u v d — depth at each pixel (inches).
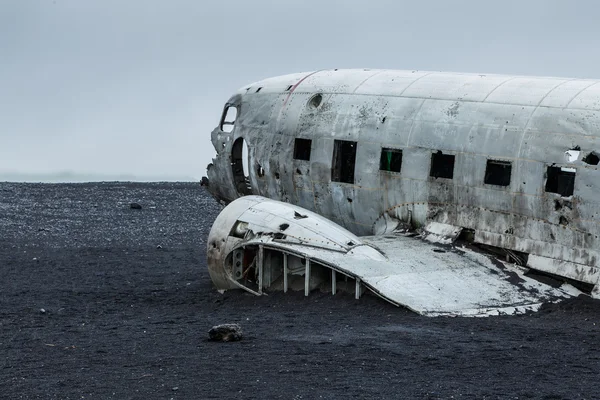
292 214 2315.5
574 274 2175.2
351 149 2684.5
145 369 1610.5
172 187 5438.0
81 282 2657.5
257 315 2090.3
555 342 1804.9
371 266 2162.9
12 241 3496.6
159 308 2255.2
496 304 2079.2
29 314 2159.2
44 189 5236.2
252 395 1450.5
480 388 1493.6
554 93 2315.5
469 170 2374.5
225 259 2336.4
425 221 2485.2
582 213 2171.5
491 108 2385.6
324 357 1678.2
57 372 1595.7
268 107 2945.4
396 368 1608.0
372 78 2748.5
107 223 4040.4
